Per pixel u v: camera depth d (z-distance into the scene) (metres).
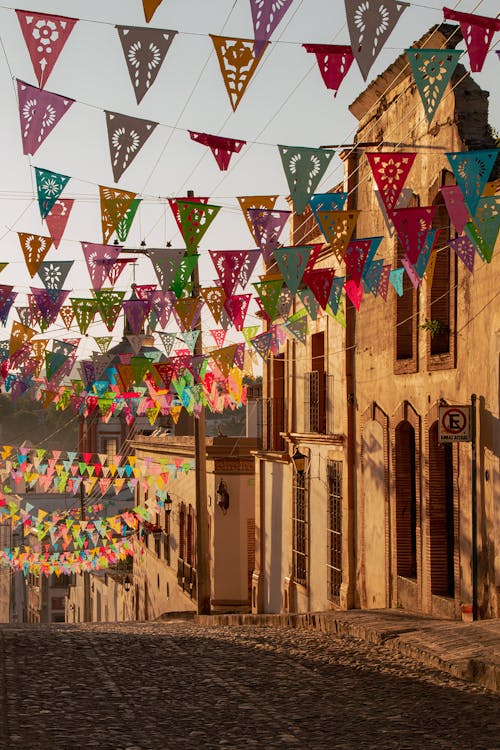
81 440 59.56
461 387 13.97
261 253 10.18
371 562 17.80
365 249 10.59
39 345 16.64
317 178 7.76
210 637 13.34
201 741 7.14
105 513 50.03
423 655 10.61
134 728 7.57
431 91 6.87
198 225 9.28
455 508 14.12
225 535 27.44
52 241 10.12
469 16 6.50
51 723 7.70
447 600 14.32
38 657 11.16
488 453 13.02
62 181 8.79
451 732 7.38
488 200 9.52
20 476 27.19
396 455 16.59
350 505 18.86
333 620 13.98
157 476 27.95
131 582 41.47
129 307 13.26
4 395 96.31
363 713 8.12
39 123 7.27
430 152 14.91
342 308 18.75
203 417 23.58
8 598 64.12
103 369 16.92
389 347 16.84
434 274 14.83
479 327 13.34
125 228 9.22
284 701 8.66
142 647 12.20
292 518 22.84
